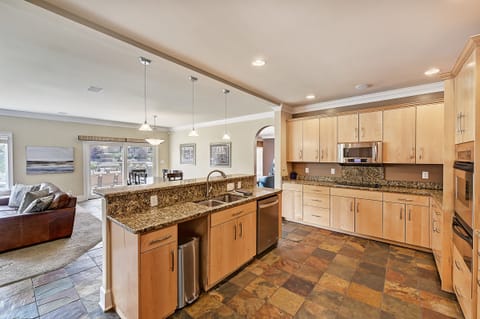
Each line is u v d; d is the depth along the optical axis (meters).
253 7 1.63
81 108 5.20
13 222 3.16
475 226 1.59
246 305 2.03
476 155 1.59
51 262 2.83
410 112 3.37
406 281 2.40
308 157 4.45
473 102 1.64
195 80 3.26
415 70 2.85
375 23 1.84
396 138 3.48
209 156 7.41
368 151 3.70
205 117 6.48
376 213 3.46
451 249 2.17
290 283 2.38
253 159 6.24
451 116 2.16
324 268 2.68
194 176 7.93
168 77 3.14
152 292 1.72
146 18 1.76
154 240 1.73
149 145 8.32
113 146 7.36
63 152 6.27
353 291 2.24
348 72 2.92
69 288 2.28
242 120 6.45
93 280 2.43
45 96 4.14
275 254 3.05
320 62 2.61
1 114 5.35
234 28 1.91
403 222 3.24
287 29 1.93
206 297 2.15
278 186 4.62
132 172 7.51
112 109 5.30
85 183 6.68
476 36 1.55
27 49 2.32
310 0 1.56
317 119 4.32
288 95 4.00
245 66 2.72
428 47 2.25
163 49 2.28
